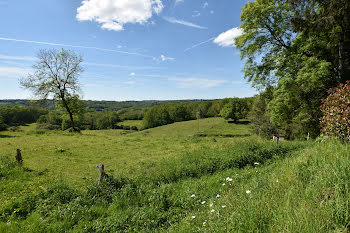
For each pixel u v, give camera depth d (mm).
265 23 15664
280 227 2553
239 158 9086
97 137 22953
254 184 4879
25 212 5082
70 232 4191
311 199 3031
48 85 27688
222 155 9812
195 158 9812
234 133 54875
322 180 3375
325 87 14578
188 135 57750
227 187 6020
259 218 2941
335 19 11859
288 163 5648
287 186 3781
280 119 19188
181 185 6949
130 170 9672
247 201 3674
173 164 9195
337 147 4867
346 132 5469
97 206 5523
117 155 13703
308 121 18094
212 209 3916
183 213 4949
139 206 5598
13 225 4309
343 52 12805
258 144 11391
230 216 3230
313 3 12859
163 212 5031
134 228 4336
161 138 23266
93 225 4418
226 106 73812
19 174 8078
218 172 8102
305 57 14258
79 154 13508
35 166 9859
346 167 3486
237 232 2814
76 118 33656
